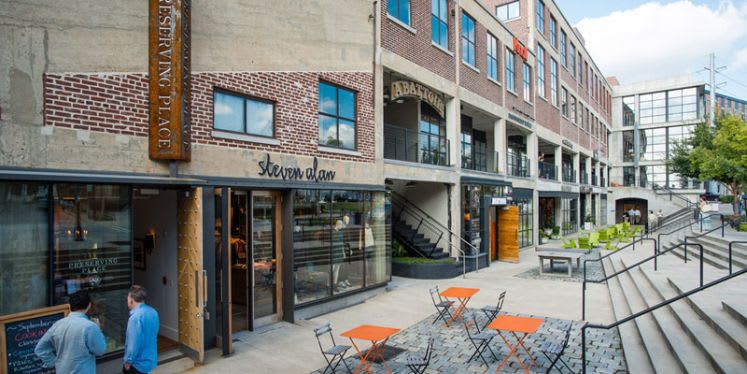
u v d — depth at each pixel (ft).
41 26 20.53
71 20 21.52
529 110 84.53
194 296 24.82
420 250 54.95
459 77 58.70
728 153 91.71
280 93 32.40
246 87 29.94
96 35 22.38
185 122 25.08
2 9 19.36
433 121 63.10
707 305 26.66
